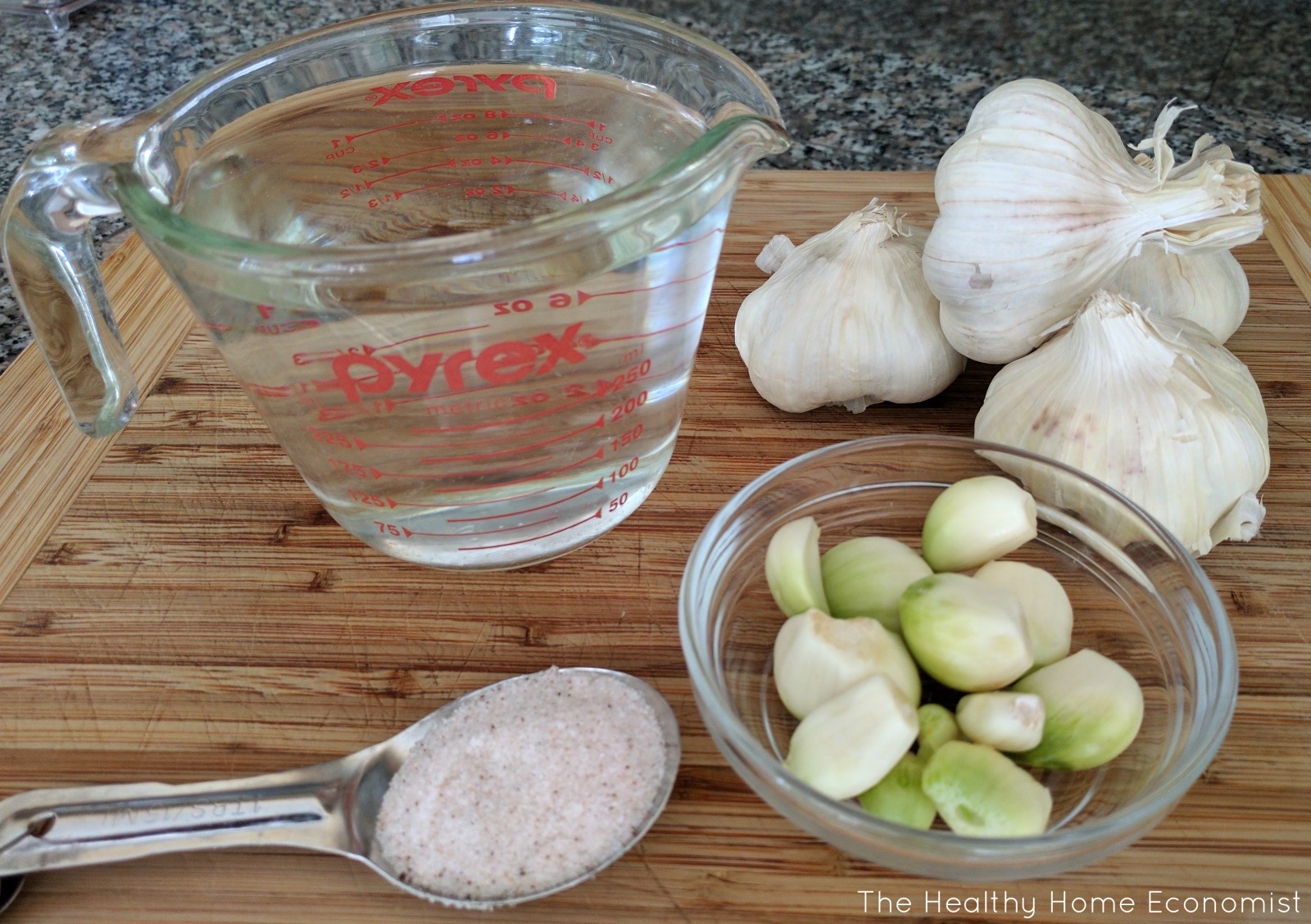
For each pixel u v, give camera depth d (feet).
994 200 0.82
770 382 0.95
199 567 0.87
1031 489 0.81
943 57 1.82
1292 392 0.97
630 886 0.68
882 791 0.66
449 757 0.71
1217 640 0.69
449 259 0.63
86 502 0.92
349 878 0.68
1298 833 0.70
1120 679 0.69
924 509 0.84
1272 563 0.85
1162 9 1.93
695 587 0.72
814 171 1.25
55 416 1.00
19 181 0.72
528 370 0.71
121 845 0.67
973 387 1.01
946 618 0.68
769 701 0.74
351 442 0.73
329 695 0.78
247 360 0.71
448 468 0.75
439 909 0.67
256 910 0.67
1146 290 0.94
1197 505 0.81
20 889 0.67
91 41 1.91
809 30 1.92
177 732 0.76
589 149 0.88
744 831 0.70
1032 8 1.96
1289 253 1.11
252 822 0.69
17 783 0.74
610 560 0.87
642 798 0.70
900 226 0.95
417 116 0.87
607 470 0.79
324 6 2.04
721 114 0.75
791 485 0.80
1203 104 1.67
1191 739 0.67
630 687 0.76
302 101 0.84
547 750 0.71
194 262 0.65
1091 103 1.68
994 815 0.62
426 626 0.82
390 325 0.67
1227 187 0.80
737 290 1.10
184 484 0.93
